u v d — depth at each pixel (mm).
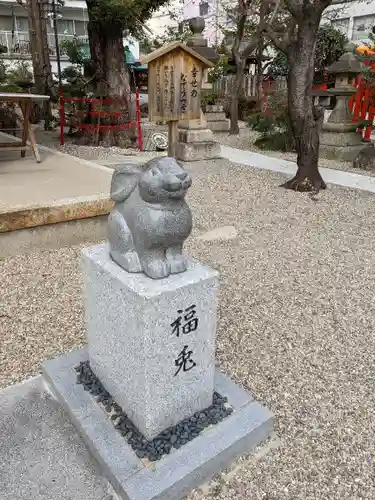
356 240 4562
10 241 3842
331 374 2500
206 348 1942
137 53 23703
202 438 1926
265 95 13828
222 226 4922
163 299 1682
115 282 1790
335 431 2111
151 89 6562
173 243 1767
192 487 1812
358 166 7984
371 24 19078
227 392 2209
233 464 1942
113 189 1824
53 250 4043
